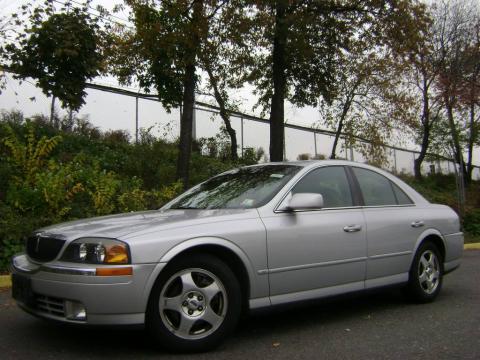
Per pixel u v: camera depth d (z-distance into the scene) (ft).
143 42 37.24
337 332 15.03
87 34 34.78
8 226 24.32
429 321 16.42
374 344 13.84
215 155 59.72
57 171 31.19
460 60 69.87
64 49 32.83
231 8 37.35
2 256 23.24
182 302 12.48
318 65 50.70
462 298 20.12
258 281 13.58
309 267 14.66
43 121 45.62
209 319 12.70
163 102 44.11
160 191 34.99
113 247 11.71
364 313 17.51
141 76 42.22
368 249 16.39
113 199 31.89
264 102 55.83
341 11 45.24
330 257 15.20
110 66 40.50
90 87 51.67
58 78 34.32
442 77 69.36
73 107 36.27
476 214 52.44
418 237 18.40
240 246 13.30
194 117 62.18
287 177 15.75
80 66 34.73
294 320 16.47
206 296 12.70
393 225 17.44
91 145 45.21
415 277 18.31
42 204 27.40
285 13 41.32
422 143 84.33
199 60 38.68
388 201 18.19
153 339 12.41
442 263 19.76
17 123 42.27
